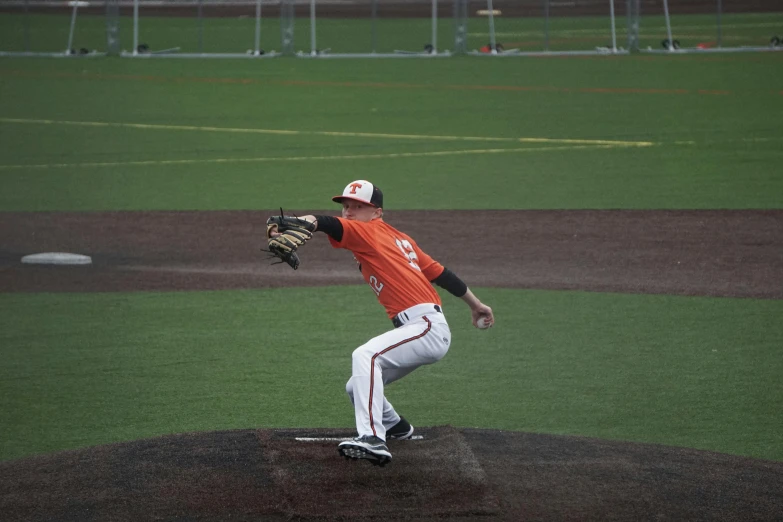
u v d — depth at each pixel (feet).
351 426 87.81
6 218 186.50
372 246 66.54
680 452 73.87
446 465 67.72
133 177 224.12
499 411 91.56
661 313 124.57
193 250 163.12
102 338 115.85
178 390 98.02
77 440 84.48
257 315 125.59
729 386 98.02
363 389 63.52
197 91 357.61
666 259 152.66
